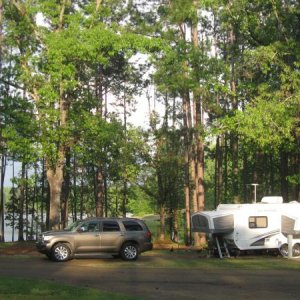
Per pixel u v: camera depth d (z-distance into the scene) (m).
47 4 26.97
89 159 29.19
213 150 45.31
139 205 50.31
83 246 21.52
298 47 27.31
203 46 28.80
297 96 26.50
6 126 26.67
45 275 16.53
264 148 28.48
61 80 26.17
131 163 36.34
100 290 12.80
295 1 28.30
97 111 32.03
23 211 46.16
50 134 26.92
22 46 27.19
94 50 25.97
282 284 15.01
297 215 23.78
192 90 28.89
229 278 16.34
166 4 30.66
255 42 29.80
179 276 16.75
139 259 22.53
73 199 45.94
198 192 33.59
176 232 41.69
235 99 31.02
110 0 28.39
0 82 27.36
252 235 24.50
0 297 11.40
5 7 26.86
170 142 37.59
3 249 28.06
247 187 42.59
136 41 26.55
